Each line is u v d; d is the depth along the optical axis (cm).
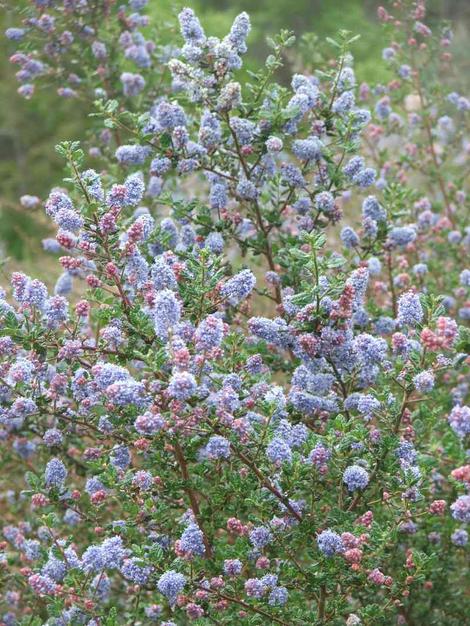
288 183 232
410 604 228
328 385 207
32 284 205
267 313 272
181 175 234
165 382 197
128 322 206
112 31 278
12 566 239
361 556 199
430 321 201
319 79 270
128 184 209
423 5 283
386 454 204
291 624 205
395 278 256
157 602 222
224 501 210
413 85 287
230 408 197
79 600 206
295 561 205
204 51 226
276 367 229
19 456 245
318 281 203
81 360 212
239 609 207
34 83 292
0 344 205
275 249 236
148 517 209
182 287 209
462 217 285
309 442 203
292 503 206
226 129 231
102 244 206
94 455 215
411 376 202
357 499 209
